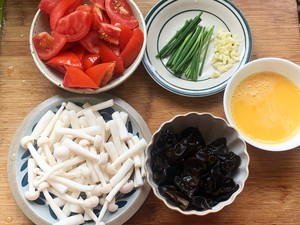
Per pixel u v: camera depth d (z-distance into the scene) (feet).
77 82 1.18
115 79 1.23
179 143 1.12
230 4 1.32
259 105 1.25
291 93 1.26
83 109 1.23
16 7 1.32
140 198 1.18
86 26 1.19
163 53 1.31
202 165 1.12
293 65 1.24
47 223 1.16
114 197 1.18
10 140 1.24
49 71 1.23
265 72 1.26
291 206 1.22
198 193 1.13
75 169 1.19
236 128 1.20
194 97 1.28
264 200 1.22
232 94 1.25
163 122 1.27
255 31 1.34
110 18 1.25
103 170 1.18
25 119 1.22
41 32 1.25
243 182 1.12
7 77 1.27
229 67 1.31
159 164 1.13
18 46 1.29
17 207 1.20
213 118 1.17
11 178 1.18
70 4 1.23
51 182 1.16
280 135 1.24
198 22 1.31
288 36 1.33
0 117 1.25
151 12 1.31
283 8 1.34
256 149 1.25
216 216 1.21
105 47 1.22
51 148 1.20
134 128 1.24
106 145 1.18
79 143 1.18
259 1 1.35
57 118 1.22
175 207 1.10
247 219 1.21
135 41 1.22
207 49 1.32
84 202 1.14
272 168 1.24
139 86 1.29
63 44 1.20
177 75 1.31
